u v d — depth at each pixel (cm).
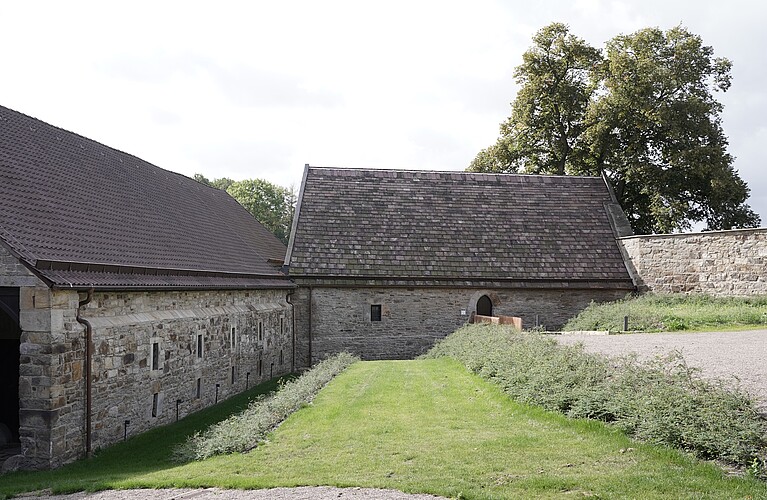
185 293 1633
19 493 868
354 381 1644
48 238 1220
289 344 2545
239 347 1983
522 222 2934
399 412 1202
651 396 910
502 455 856
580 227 2947
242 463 920
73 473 1034
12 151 1420
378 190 2978
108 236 1466
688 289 2572
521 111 3747
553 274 2727
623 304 2522
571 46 3691
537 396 1123
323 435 1054
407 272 2650
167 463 1046
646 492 674
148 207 1889
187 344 1600
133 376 1341
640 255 2720
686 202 3353
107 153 1948
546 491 700
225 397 1858
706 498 650
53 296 1098
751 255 2383
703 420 812
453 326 2642
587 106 3600
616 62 3306
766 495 645
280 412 1241
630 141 3366
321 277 2600
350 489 748
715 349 1514
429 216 2897
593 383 1086
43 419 1087
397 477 789
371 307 2622
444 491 716
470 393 1347
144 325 1387
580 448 864
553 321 2698
